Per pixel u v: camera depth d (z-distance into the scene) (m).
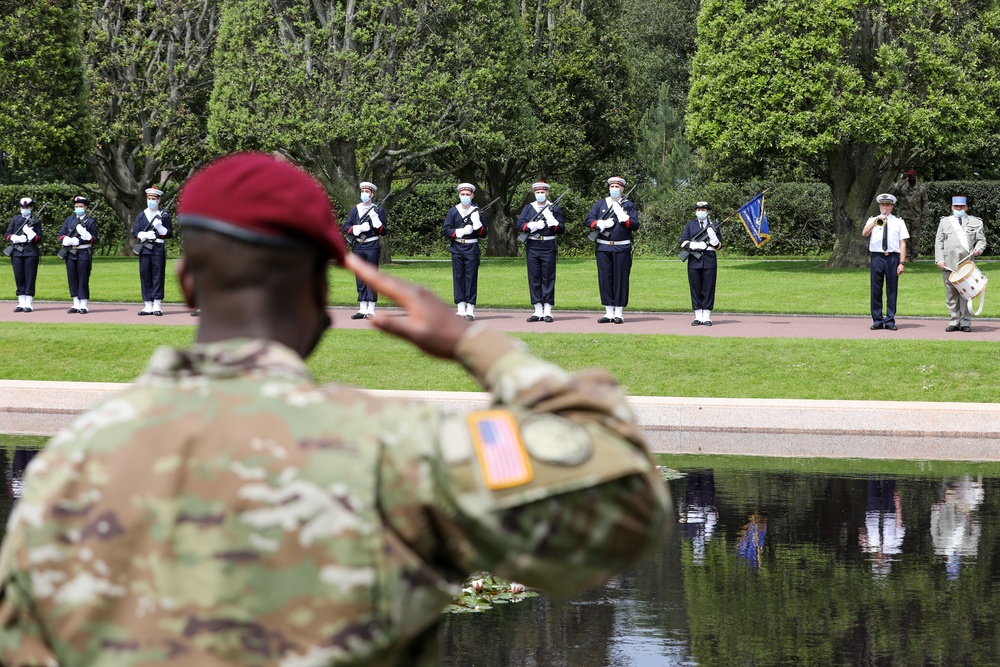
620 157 75.56
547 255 33.50
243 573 2.47
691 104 53.38
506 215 71.25
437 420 2.64
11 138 58.78
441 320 2.86
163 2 66.06
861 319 34.56
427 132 55.00
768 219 69.12
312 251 2.85
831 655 8.98
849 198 55.31
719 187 70.44
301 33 55.94
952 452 18.22
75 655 2.49
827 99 49.59
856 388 23.11
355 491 2.52
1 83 58.34
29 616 2.58
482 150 56.25
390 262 62.47
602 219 33.16
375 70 54.75
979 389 22.83
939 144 50.44
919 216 60.81
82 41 61.81
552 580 2.59
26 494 2.59
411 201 73.50
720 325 32.62
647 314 36.28
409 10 54.62
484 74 54.94
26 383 22.97
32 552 2.53
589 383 2.73
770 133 50.78
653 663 8.80
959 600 10.49
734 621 9.88
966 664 8.79
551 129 68.06
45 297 41.25
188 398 2.62
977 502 14.48
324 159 57.19
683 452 18.17
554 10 70.00
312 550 2.49
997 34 51.06
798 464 17.08
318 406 2.61
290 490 2.50
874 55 51.91
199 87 68.06
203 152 66.94
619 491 2.54
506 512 2.50
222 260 2.78
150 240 35.38
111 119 66.56
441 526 2.56
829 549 12.28
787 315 36.12
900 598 10.55
